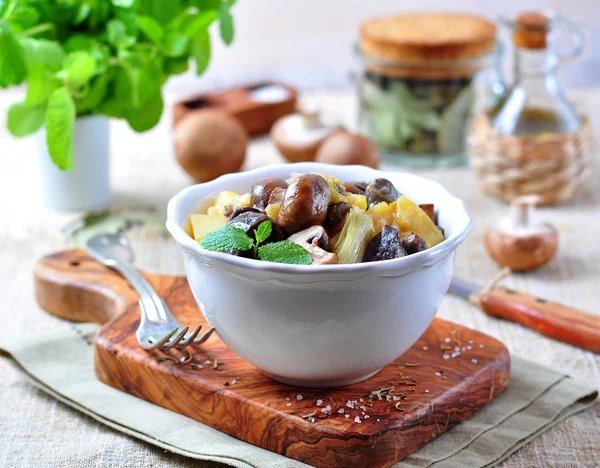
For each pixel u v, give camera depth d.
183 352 0.93
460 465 0.88
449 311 1.03
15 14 1.13
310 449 0.87
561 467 0.88
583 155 1.20
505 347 0.94
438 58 1.24
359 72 1.30
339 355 0.87
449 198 0.91
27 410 0.93
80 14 1.15
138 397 0.93
